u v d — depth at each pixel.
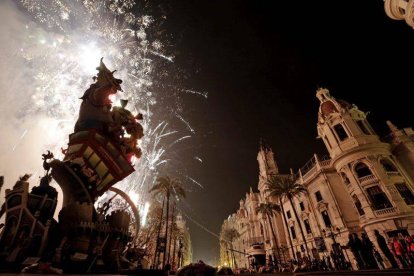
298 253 39.78
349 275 6.09
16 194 7.09
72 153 8.55
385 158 29.56
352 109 34.25
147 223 45.16
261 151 61.66
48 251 6.37
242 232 71.56
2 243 6.37
